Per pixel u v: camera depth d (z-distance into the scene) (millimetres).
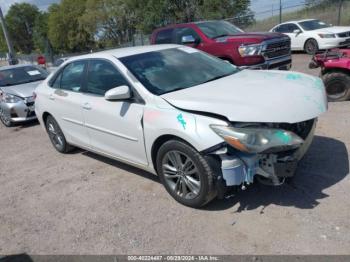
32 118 9055
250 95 3578
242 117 3250
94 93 4809
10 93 9039
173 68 4477
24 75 10133
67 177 5215
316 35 14570
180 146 3604
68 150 6184
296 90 3660
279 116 3258
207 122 3387
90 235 3656
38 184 5145
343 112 6348
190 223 3586
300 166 4367
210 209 3768
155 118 3797
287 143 3238
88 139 5145
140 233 3555
